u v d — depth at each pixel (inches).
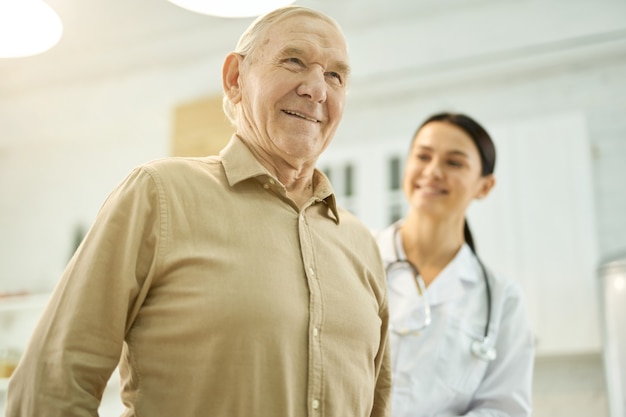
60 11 140.6
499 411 67.7
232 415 37.9
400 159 134.0
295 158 47.3
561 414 115.1
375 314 47.3
